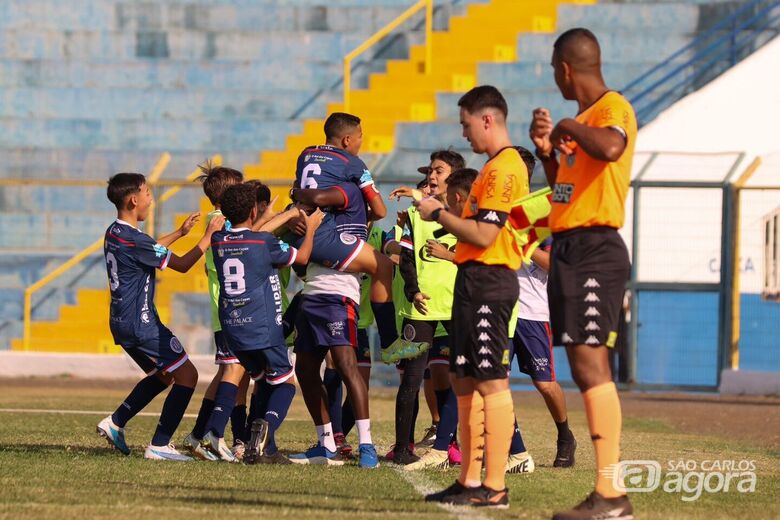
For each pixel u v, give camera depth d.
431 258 23.45
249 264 22.47
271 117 71.38
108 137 70.75
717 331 54.09
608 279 16.03
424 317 23.34
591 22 71.50
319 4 76.00
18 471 20.25
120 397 43.72
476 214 17.38
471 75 68.94
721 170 55.09
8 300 62.56
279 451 25.61
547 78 68.56
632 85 66.81
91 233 66.31
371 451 22.95
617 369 54.41
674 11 70.44
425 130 65.12
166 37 75.06
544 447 28.64
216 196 24.94
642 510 17.45
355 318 23.23
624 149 15.78
